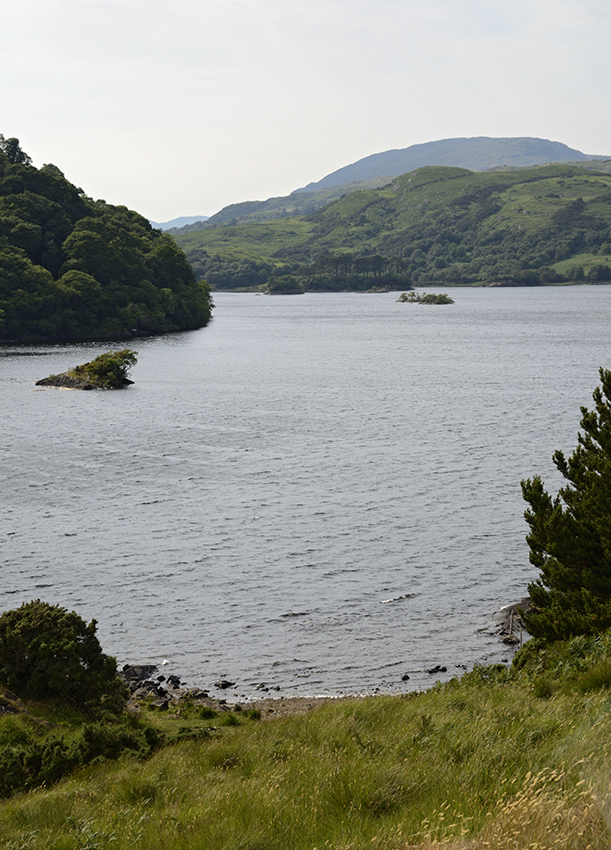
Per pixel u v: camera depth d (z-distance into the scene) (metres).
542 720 12.00
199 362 140.25
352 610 34.03
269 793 10.26
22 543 42.38
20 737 19.28
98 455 64.44
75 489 53.69
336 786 10.12
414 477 56.59
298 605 34.53
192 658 29.70
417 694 21.02
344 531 44.56
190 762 15.45
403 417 82.62
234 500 51.06
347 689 27.08
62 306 177.75
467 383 111.06
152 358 146.12
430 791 9.44
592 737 9.53
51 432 74.31
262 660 29.48
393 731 14.64
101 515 47.72
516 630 31.75
